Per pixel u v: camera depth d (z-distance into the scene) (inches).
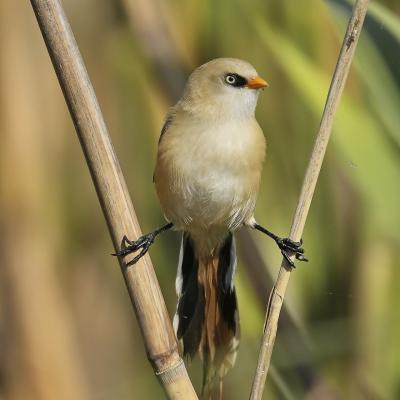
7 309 152.9
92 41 154.6
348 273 153.0
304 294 152.9
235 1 153.6
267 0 153.6
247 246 152.7
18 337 152.9
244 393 152.9
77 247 154.3
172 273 153.3
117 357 154.7
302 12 153.4
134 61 153.8
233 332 150.1
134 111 154.3
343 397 152.1
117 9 154.5
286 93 153.4
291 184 153.3
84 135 146.6
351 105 150.0
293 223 147.3
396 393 152.3
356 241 153.0
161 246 153.5
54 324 153.2
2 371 152.7
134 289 146.6
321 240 152.9
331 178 152.9
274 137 153.3
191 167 150.6
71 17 154.6
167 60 153.5
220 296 150.8
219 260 151.2
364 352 152.6
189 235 151.3
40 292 153.2
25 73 153.4
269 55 153.5
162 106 153.9
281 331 151.9
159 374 146.5
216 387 153.0
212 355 149.9
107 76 154.5
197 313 150.4
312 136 153.3
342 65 147.2
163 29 153.6
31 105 153.5
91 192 154.5
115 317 154.8
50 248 153.4
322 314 152.9
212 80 150.8
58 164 153.9
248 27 153.6
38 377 152.8
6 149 153.1
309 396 151.6
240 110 150.7
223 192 150.7
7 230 153.1
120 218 146.6
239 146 150.6
